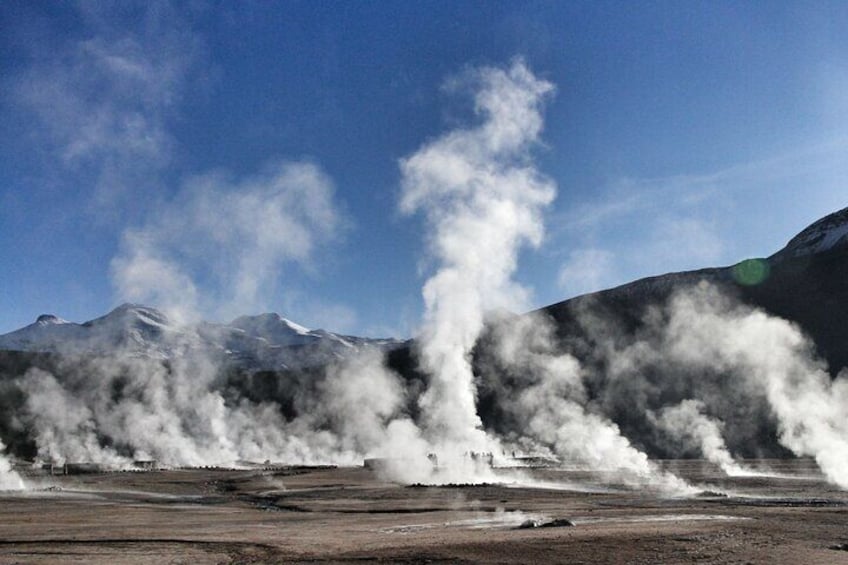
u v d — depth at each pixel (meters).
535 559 22.66
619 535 27.22
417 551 24.53
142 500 51.03
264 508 44.62
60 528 33.47
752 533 27.70
